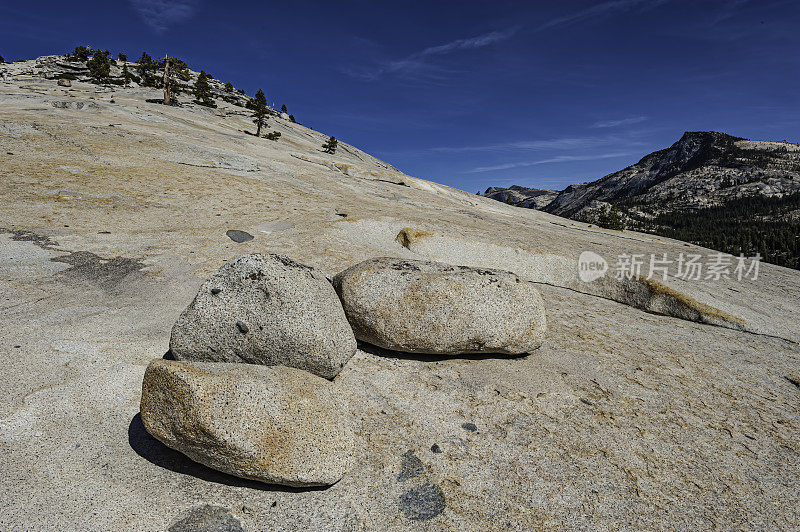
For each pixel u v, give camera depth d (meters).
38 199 15.26
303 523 3.86
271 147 42.81
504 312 7.08
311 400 4.50
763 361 9.20
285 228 16.03
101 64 83.81
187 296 9.45
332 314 5.84
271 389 4.27
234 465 4.00
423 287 6.93
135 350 6.68
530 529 3.97
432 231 16.70
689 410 6.59
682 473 5.01
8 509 3.57
